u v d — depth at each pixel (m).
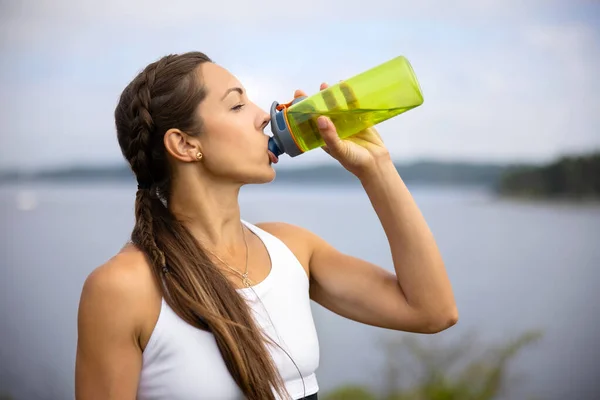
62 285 4.15
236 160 1.23
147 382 1.18
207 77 1.24
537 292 4.11
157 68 1.26
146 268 1.19
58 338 3.94
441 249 4.41
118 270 1.16
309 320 1.31
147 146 1.26
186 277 1.19
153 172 1.28
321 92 1.26
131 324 1.15
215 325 1.16
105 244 4.45
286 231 1.43
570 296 4.05
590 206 4.37
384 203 1.30
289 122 1.25
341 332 3.65
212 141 1.23
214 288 1.20
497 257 4.33
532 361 3.67
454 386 3.46
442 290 1.31
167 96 1.23
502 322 3.82
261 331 1.22
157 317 1.17
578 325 3.87
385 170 1.30
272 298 1.27
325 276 1.41
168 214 1.28
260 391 1.16
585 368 3.66
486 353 3.59
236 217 1.31
